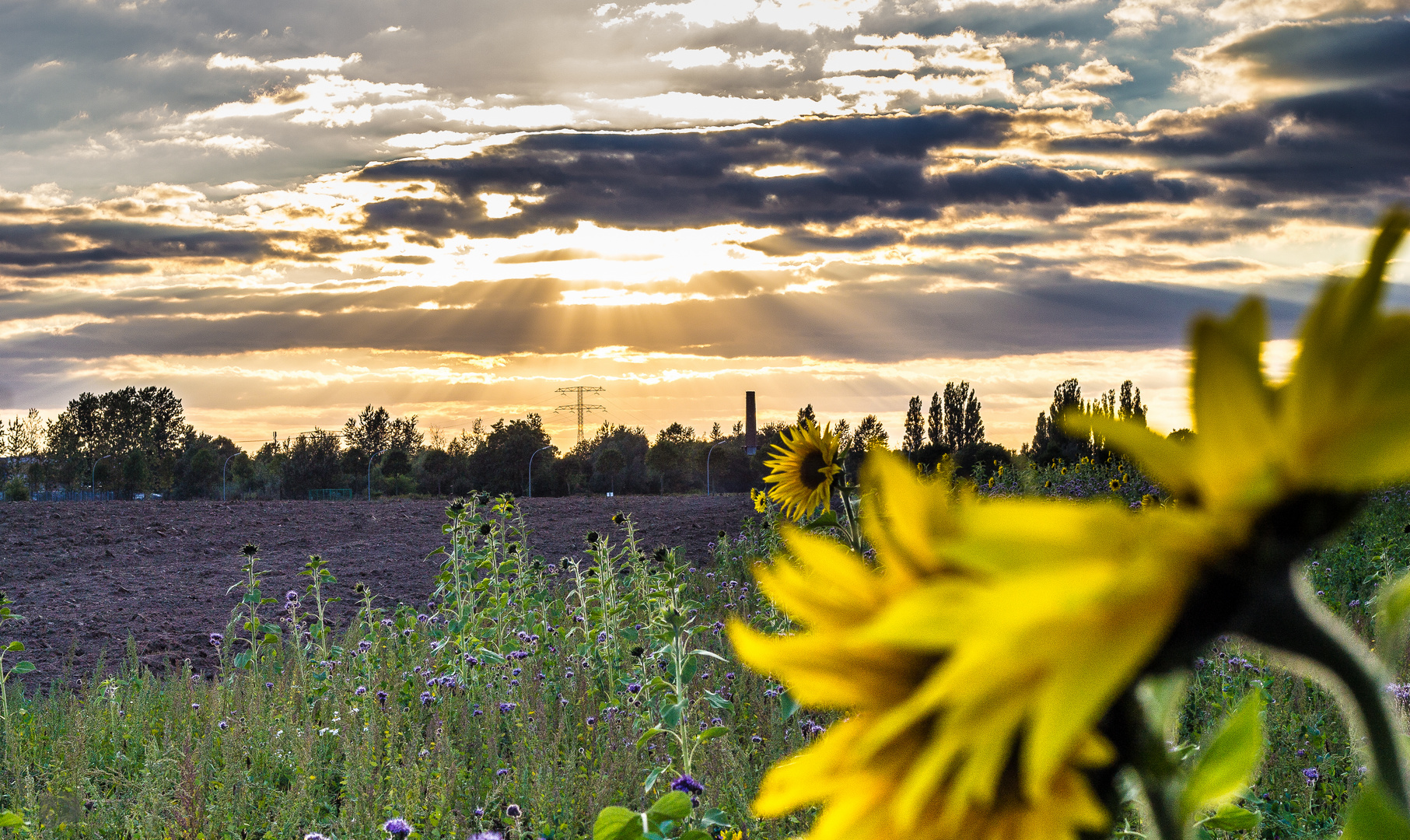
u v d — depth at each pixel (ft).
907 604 1.17
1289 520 1.11
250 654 23.36
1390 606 1.44
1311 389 1.07
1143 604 1.12
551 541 46.03
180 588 36.91
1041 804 1.35
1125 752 1.45
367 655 21.54
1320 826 11.38
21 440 225.15
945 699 1.19
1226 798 1.73
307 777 14.94
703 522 50.85
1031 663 1.10
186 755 14.82
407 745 16.01
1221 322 1.12
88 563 42.39
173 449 246.27
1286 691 15.28
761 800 1.51
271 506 61.00
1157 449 1.17
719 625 21.52
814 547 1.57
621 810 6.29
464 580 25.50
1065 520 1.17
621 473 150.41
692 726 15.33
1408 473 1.03
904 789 1.24
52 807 13.41
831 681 1.49
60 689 22.89
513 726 18.02
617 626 21.58
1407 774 1.33
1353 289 1.06
